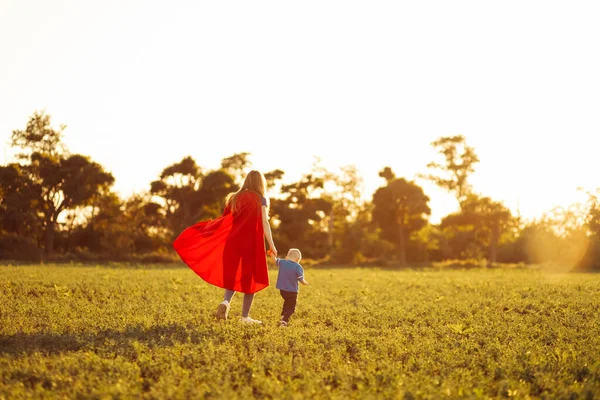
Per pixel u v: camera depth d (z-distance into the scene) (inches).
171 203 2527.1
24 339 299.3
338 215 3329.2
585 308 485.1
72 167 2251.5
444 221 2864.2
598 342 316.2
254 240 394.3
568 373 249.4
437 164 3457.2
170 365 246.2
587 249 2212.1
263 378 225.3
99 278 762.2
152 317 385.4
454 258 2859.3
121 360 248.4
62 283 651.5
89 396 203.8
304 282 397.7
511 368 251.8
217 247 391.2
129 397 202.7
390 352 288.0
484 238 2829.7
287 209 2844.5
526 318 417.4
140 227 2500.0
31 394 205.9
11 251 1937.7
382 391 216.7
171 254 2253.9
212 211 2522.1
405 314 436.8
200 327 348.5
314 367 253.8
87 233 2342.5
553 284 793.6
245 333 328.5
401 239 2618.1
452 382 227.9
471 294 632.4
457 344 306.5
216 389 210.5
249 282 389.7
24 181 2213.3
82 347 282.4
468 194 3270.2
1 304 438.9
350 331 346.9
